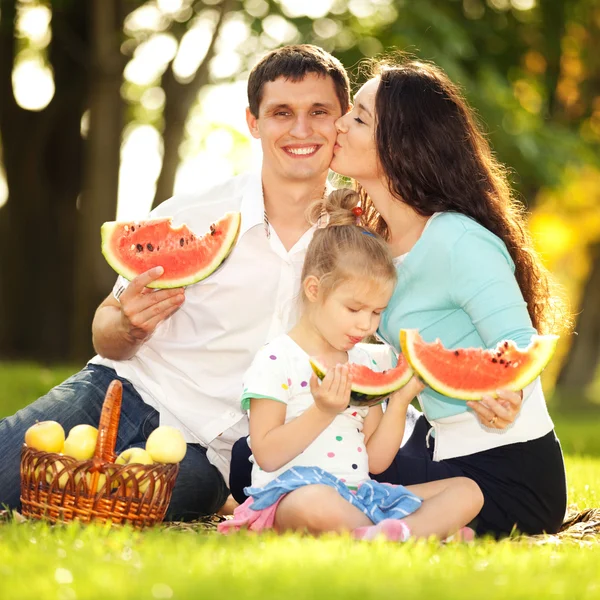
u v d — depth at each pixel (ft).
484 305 19.61
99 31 69.05
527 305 21.44
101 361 23.86
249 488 19.30
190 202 23.84
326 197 22.08
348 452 19.42
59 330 84.74
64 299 84.89
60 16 75.41
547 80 80.12
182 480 21.70
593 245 109.40
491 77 68.64
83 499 18.26
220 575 13.35
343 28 68.28
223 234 20.98
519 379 18.43
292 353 19.74
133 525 18.60
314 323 19.88
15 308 84.12
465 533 18.97
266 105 22.17
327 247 19.72
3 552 15.02
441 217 20.42
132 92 92.02
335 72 22.66
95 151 73.05
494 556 15.75
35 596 12.60
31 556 14.74
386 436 19.93
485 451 20.42
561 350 123.85
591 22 80.02
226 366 22.80
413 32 64.75
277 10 67.72
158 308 20.80
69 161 83.97
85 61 75.31
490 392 18.39
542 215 100.48
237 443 21.56
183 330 23.11
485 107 65.16
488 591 12.87
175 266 20.84
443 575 13.94
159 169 72.13
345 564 14.03
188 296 22.95
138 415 23.04
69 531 16.49
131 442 22.88
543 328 22.12
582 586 13.79
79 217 79.56
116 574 13.43
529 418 20.35
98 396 23.15
